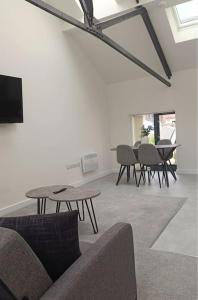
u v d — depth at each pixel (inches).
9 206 172.4
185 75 268.1
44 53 205.5
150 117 304.3
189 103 269.0
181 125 275.1
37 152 197.0
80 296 46.1
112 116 311.3
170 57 255.1
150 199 184.7
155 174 276.2
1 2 168.2
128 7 196.2
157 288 83.3
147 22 210.5
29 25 190.7
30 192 137.4
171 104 277.9
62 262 50.9
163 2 191.2
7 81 165.2
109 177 280.5
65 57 232.1
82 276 47.3
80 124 253.4
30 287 41.8
